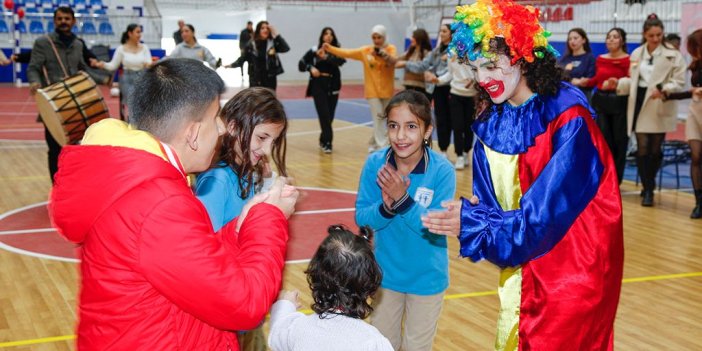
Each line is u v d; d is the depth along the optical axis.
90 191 2.04
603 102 9.76
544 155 3.11
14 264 6.57
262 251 2.20
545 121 3.12
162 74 2.21
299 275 6.34
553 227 2.97
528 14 3.11
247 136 3.17
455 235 3.10
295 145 13.60
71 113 8.15
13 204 8.84
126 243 2.01
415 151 4.01
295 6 30.08
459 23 3.19
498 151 3.21
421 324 4.05
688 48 8.67
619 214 3.08
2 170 10.90
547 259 3.08
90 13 26.56
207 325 2.18
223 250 2.10
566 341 3.06
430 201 4.04
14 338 4.97
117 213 2.03
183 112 2.18
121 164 2.04
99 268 2.06
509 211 3.07
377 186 4.16
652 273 6.66
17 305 5.59
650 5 19.92
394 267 4.01
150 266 2.00
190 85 2.19
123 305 2.05
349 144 13.85
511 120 3.21
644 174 9.27
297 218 8.22
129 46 12.52
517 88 3.19
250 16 30.84
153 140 2.12
